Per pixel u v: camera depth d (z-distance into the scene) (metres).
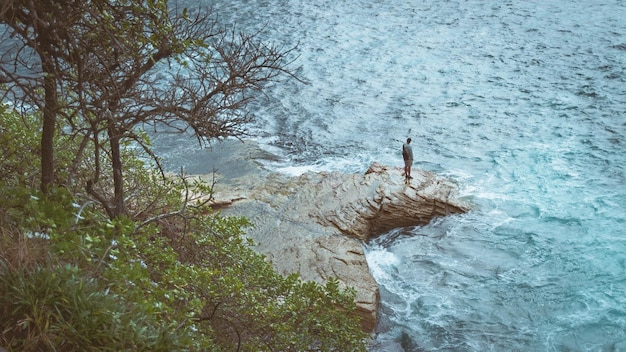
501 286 19.89
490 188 25.12
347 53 40.72
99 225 8.81
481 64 37.81
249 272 11.59
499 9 46.72
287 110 33.31
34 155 11.23
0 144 10.77
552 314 18.58
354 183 23.98
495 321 18.52
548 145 28.27
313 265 20.09
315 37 43.53
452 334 18.11
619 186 24.61
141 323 6.99
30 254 7.12
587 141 28.22
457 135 30.00
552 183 25.14
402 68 38.12
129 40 8.75
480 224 22.80
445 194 23.84
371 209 22.92
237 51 9.81
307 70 38.28
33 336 6.38
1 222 7.80
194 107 9.55
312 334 11.43
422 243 22.16
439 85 35.62
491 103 32.94
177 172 26.84
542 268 20.50
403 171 24.88
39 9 7.53
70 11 8.00
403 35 43.16
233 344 9.44
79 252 7.68
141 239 9.22
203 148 28.80
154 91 9.36
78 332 6.53
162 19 8.66
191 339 7.66
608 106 31.39
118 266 7.81
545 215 23.09
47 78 8.23
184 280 8.87
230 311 9.88
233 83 9.50
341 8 49.09
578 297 19.05
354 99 34.50
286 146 29.70
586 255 20.83
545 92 33.56
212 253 11.47
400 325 18.56
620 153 27.02
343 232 21.98
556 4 46.81
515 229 22.44
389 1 50.22
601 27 41.69
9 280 6.70
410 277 20.61
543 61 37.41
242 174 26.39
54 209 8.49
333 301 13.32
